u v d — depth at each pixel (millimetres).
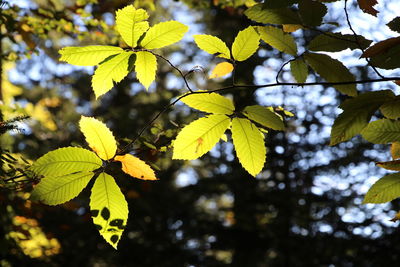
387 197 1237
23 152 2312
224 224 9586
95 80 1165
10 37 3600
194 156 1187
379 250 7621
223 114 1190
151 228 9422
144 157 2051
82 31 3811
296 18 1223
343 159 8812
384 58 1168
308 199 9203
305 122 8820
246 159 1188
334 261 8156
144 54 1171
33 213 2885
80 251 7574
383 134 1174
